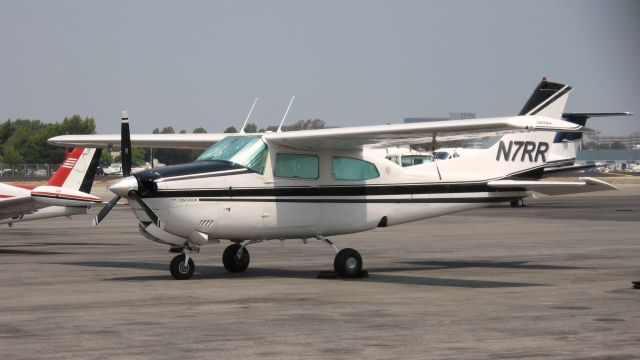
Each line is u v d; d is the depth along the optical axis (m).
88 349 11.02
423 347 11.12
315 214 19.17
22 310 14.16
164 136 22.31
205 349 11.03
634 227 36.44
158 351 10.91
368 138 18.33
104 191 83.88
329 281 18.41
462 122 16.94
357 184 19.62
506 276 19.39
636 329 12.36
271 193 18.59
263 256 24.39
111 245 28.58
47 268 21.19
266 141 18.61
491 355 10.64
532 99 22.41
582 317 13.41
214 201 17.92
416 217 20.42
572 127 16.42
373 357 10.55
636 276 19.27
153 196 17.42
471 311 14.02
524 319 13.22
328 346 11.20
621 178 116.75
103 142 22.91
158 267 21.47
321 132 18.03
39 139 135.50
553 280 18.53
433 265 22.14
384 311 14.04
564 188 20.39
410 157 59.72
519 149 21.78
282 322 12.98
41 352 10.85
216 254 24.91
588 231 34.25
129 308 14.37
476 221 41.16
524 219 42.66
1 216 28.69
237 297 15.73
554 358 10.48
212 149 19.09
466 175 20.95
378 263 22.70
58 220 43.72
